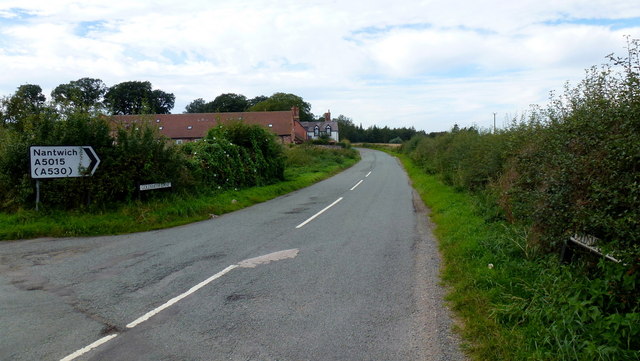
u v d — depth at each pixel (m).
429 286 6.34
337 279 6.71
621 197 4.32
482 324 4.77
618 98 5.11
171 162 13.77
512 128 12.35
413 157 43.81
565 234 5.30
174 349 4.41
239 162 19.02
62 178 11.34
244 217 13.09
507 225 8.76
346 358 4.23
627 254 4.00
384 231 10.59
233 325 5.01
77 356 4.24
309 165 38.41
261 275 6.93
